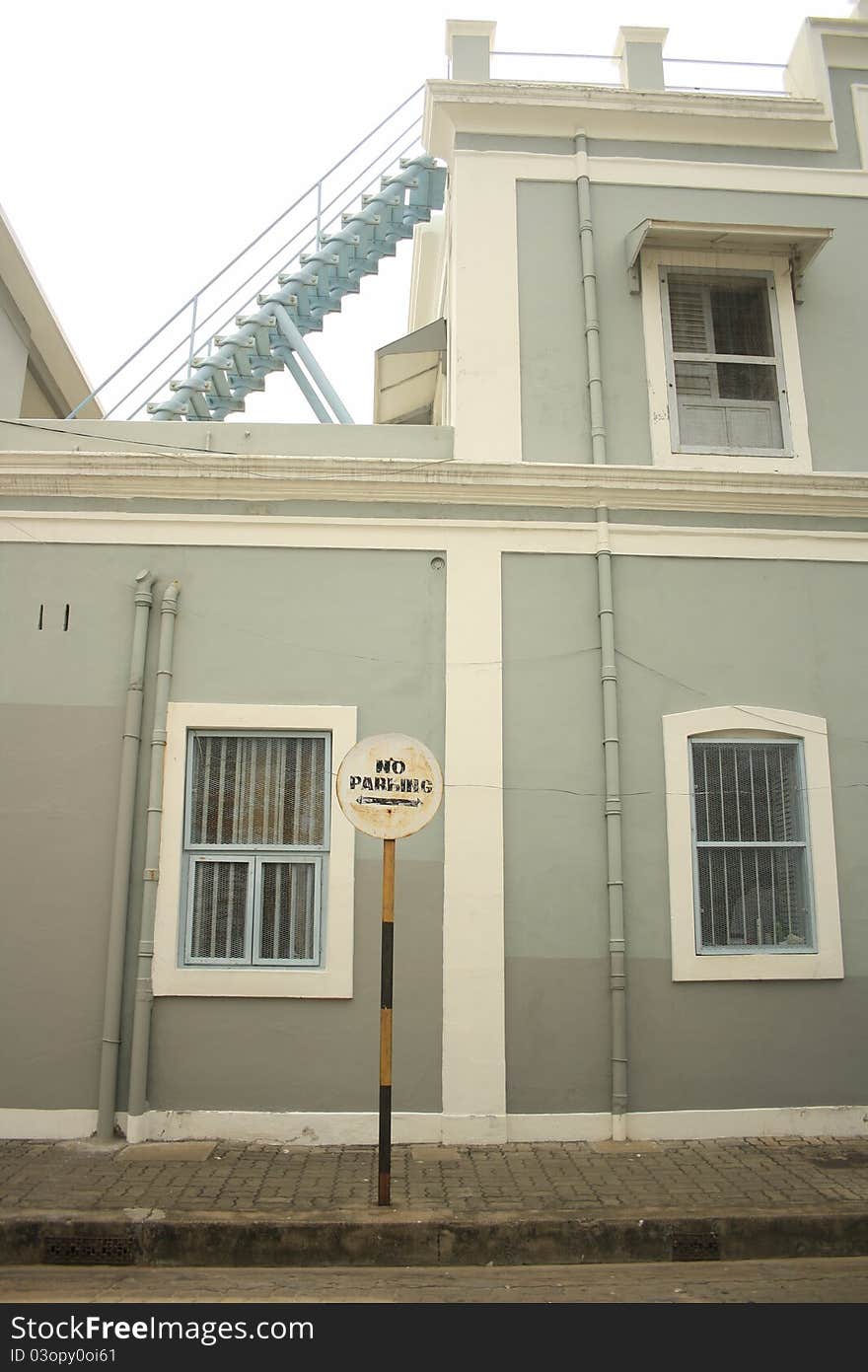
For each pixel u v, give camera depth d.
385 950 6.19
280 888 7.79
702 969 7.71
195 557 8.23
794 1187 6.39
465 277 8.93
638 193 9.23
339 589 8.20
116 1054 7.37
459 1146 7.29
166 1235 5.63
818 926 7.86
